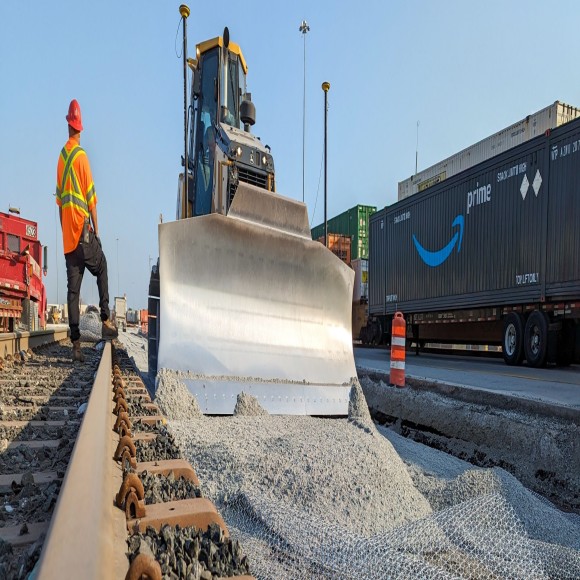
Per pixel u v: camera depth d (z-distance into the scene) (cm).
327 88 540
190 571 113
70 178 502
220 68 583
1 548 131
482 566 192
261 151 526
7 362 513
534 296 976
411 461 381
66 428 268
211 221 395
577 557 209
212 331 377
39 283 1227
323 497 223
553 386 623
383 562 173
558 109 1501
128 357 642
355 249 2466
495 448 448
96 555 83
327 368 425
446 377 732
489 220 1117
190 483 173
